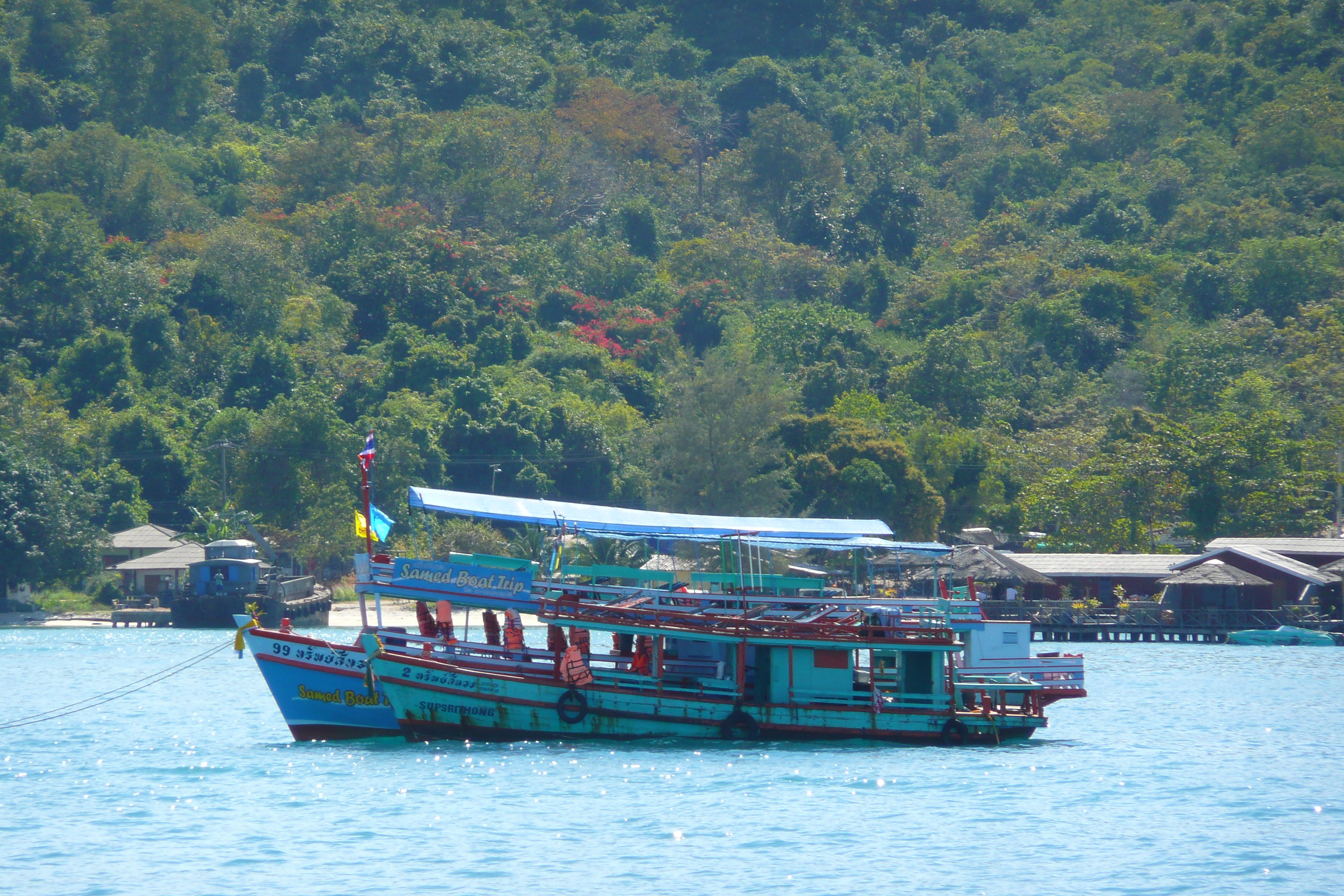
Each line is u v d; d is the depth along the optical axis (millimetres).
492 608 157250
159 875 110000
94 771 150000
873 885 108688
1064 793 141500
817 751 159250
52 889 106625
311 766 149625
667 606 159500
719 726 159000
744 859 114875
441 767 148125
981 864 114688
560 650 161625
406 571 158000
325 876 109500
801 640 159375
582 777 143125
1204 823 129250
